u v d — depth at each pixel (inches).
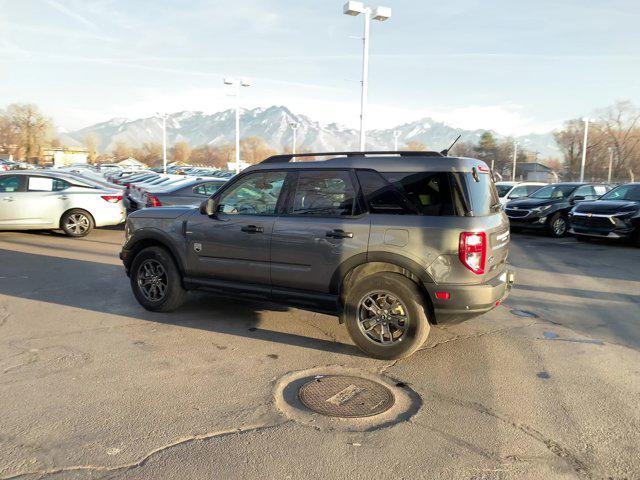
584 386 163.0
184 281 223.8
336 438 128.1
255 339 201.8
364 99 776.3
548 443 128.0
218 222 209.8
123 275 313.7
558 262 407.2
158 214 228.8
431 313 177.5
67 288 278.5
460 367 177.3
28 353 181.5
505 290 189.6
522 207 596.4
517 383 164.4
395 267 178.5
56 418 134.7
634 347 202.4
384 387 159.3
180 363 175.2
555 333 218.7
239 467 114.8
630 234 487.5
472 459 120.2
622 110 3334.2
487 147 4608.8
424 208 174.7
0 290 272.1
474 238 167.8
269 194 202.2
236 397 149.7
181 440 125.4
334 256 183.9
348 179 186.2
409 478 112.4
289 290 197.3
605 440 130.0
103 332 206.2
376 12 745.0
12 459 115.9
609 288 311.1
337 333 210.8
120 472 112.0
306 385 159.0
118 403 144.0
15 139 3846.0
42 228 461.7
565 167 3666.3
